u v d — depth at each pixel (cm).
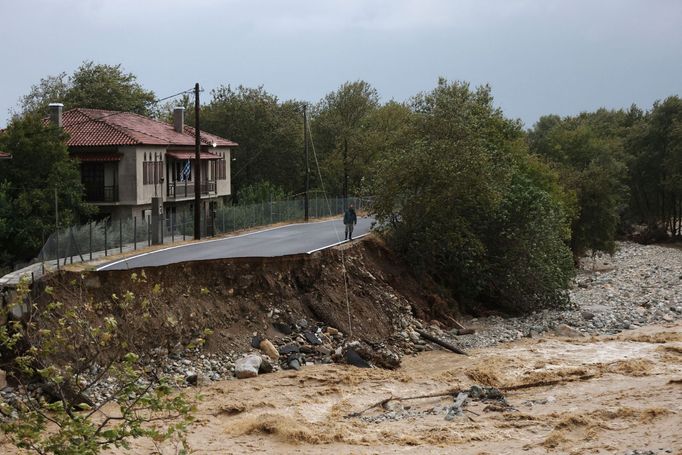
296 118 9356
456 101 4844
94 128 5859
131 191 5688
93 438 1384
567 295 4544
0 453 1778
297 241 4391
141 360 2578
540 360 3158
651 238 10256
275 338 3114
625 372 2870
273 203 6172
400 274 4106
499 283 4434
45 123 5850
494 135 5919
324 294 3453
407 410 2462
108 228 3944
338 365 2995
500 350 3400
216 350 2903
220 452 2048
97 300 2730
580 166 9894
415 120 4750
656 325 4047
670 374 2809
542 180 6147
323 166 8856
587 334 3856
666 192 10462
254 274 3297
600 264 7494
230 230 5331
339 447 2084
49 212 4841
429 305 3994
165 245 4288
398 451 2038
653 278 5888
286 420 2270
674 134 9781
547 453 1970
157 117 9719
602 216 7138
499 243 4500
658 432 2070
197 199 4781
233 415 2389
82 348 2380
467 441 2100
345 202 7681
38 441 1409
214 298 3112
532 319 4178
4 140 4994
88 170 5700
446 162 4228
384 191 4328
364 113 10175
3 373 2273
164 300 2912
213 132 8706
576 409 2358
